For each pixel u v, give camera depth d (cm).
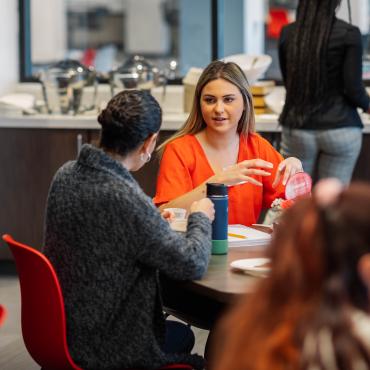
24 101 647
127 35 1631
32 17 733
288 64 538
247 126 378
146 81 637
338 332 139
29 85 718
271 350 140
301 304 142
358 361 137
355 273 140
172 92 677
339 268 140
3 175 635
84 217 268
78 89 641
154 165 609
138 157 285
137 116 277
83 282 270
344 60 527
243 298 152
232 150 375
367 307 141
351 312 140
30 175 632
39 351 279
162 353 273
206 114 369
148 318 271
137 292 270
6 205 638
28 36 727
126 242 265
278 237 146
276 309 144
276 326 142
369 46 644
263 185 377
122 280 268
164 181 365
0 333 496
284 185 355
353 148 547
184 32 903
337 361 138
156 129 285
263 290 146
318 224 142
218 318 312
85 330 271
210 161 372
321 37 524
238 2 778
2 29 702
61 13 1198
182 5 905
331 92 535
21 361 452
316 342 139
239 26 782
